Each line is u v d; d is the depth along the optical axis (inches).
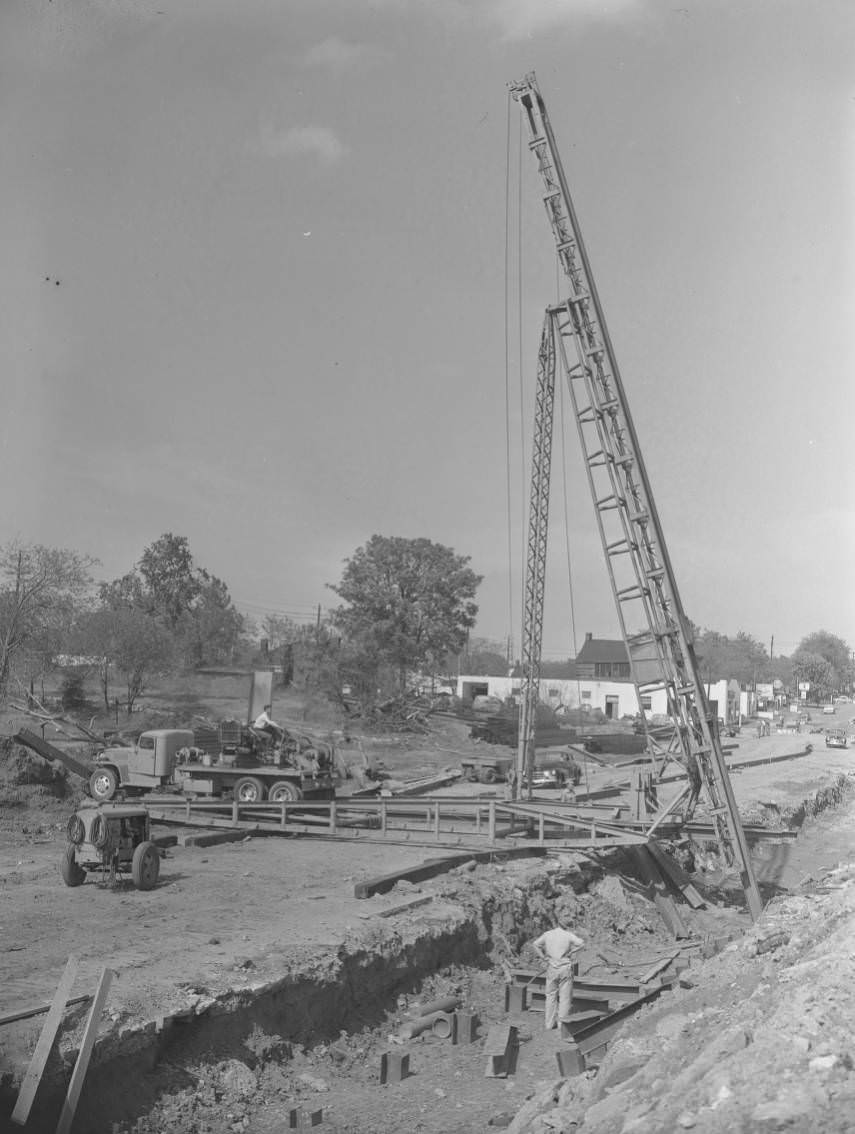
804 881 1215.6
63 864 852.6
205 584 3090.6
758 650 6269.7
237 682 2768.2
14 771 1277.1
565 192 1100.5
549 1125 445.1
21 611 1795.0
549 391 1368.1
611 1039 626.8
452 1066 625.6
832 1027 406.0
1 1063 460.8
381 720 2583.7
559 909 973.8
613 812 1185.4
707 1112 359.6
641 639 1066.7
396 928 752.3
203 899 816.9
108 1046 500.4
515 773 1374.3
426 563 2859.3
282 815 1134.4
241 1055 565.3
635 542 1066.7
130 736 1787.6
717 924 1033.5
